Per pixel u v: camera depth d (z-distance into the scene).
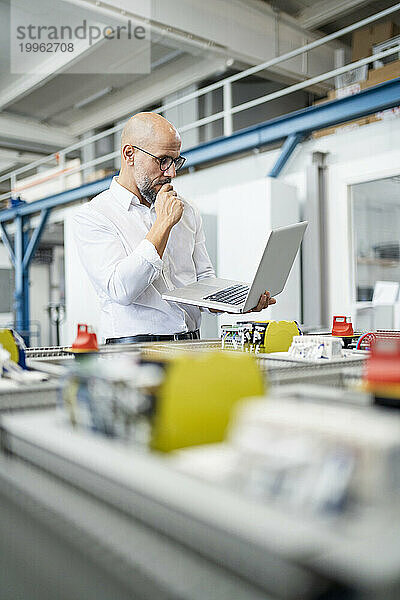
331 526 0.34
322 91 6.70
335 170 4.25
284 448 0.40
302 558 0.31
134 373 0.59
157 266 1.71
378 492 0.37
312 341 1.21
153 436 0.52
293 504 0.38
